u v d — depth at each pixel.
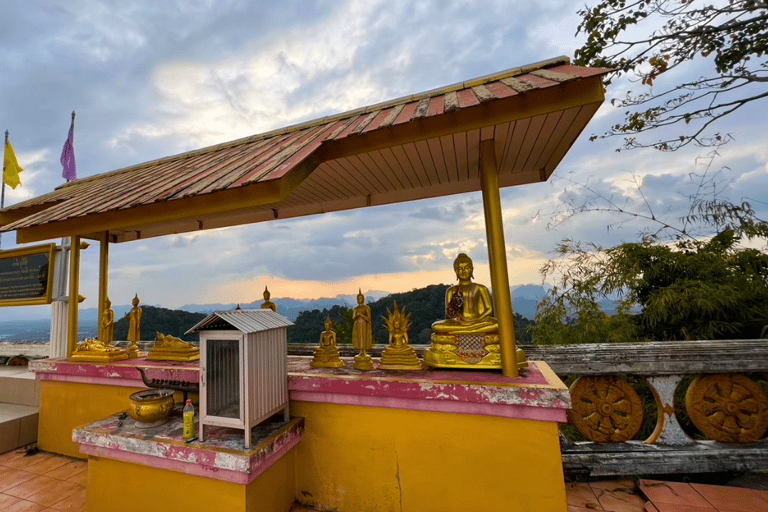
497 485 2.63
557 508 2.51
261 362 2.79
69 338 4.66
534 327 5.68
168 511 2.78
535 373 2.93
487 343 2.99
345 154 3.02
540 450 2.57
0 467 3.97
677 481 3.46
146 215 3.09
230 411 2.69
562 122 2.71
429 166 3.56
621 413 3.54
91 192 4.37
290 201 4.60
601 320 5.19
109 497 3.00
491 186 2.95
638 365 3.47
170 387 3.52
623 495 3.12
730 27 4.55
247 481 2.50
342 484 3.02
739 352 3.33
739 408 3.38
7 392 5.21
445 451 2.76
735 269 4.83
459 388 2.69
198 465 2.64
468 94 2.96
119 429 3.06
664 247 5.34
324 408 3.14
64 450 4.27
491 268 2.96
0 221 5.08
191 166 4.09
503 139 3.01
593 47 5.32
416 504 2.80
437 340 3.17
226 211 2.77
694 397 3.47
